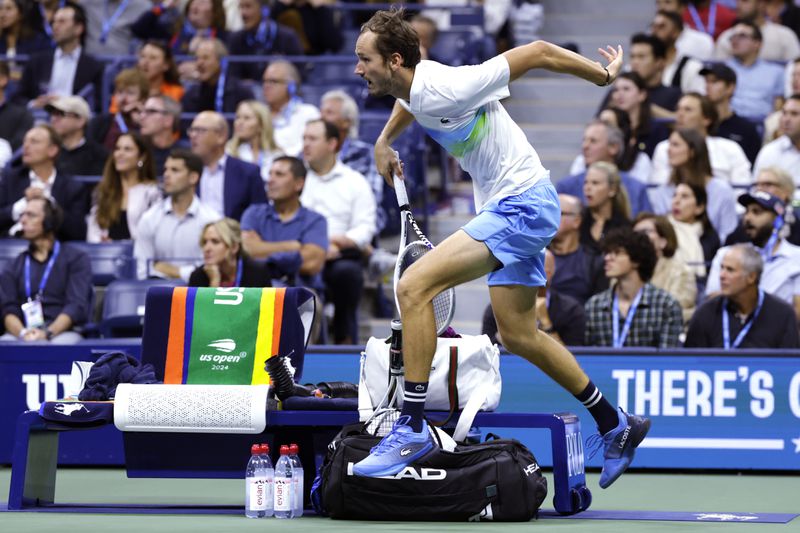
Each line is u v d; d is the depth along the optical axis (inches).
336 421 698.2
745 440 940.0
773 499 795.4
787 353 936.3
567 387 692.1
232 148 1374.3
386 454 639.1
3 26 1748.3
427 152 1498.5
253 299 753.6
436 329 671.1
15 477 713.0
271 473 687.1
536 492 655.1
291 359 744.3
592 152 1275.8
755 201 1109.1
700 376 943.0
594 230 1155.3
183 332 751.1
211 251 1023.6
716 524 648.4
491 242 643.5
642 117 1371.8
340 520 661.9
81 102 1384.1
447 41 1596.9
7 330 1117.7
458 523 647.8
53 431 763.4
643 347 960.3
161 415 700.0
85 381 738.8
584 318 1010.7
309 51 1648.6
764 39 1617.9
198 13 1654.8
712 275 1112.8
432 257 642.8
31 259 1130.0
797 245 1205.7
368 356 694.5
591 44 1749.5
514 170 655.1
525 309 668.1
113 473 941.2
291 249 1158.3
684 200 1186.0
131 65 1608.0
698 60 1549.0
